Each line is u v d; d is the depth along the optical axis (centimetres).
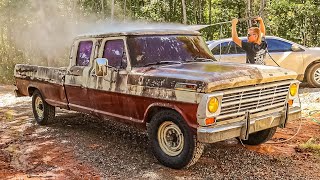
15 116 1009
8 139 771
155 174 549
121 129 823
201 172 555
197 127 518
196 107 515
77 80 734
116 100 647
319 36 2583
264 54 751
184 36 695
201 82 507
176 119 548
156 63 632
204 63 626
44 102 866
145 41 649
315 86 1296
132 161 612
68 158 637
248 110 552
